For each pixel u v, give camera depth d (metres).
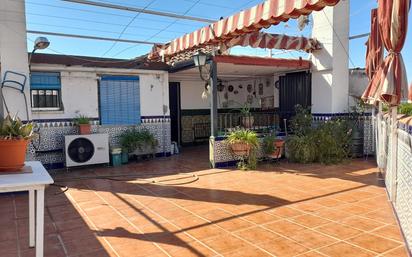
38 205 2.75
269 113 10.36
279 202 4.98
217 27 5.62
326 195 5.31
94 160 8.13
